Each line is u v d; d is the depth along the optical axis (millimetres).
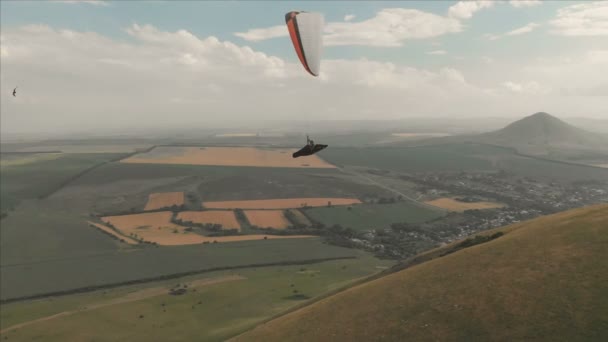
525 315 37656
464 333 38188
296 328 50500
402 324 42750
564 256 44188
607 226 47562
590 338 33031
